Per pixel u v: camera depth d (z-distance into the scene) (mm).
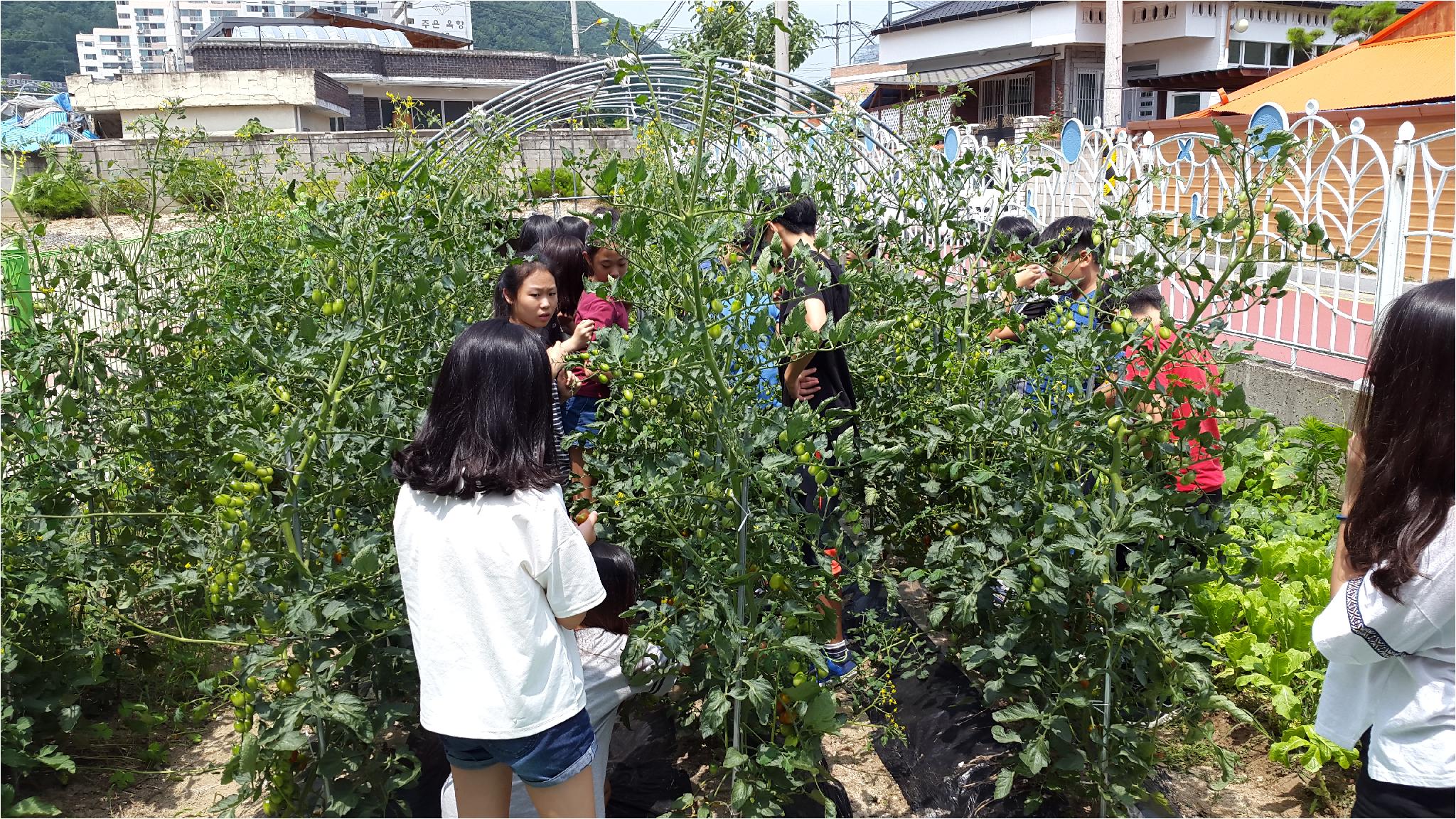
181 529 3297
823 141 5957
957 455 3648
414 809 3104
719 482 2570
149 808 3191
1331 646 1930
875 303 4191
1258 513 3816
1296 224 2633
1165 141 5777
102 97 23297
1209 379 2783
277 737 2535
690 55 2701
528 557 2178
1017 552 2814
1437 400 1759
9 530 3072
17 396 3412
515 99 6496
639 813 3084
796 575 2752
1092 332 2816
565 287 4078
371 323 3125
